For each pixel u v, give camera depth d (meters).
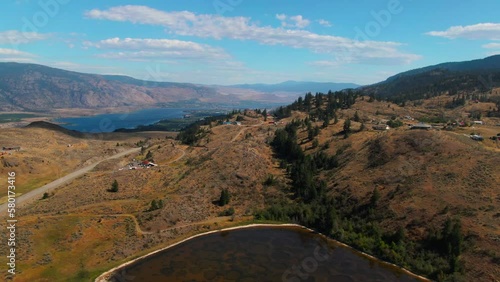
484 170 105.62
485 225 86.94
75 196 129.88
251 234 106.88
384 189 112.75
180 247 97.19
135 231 102.19
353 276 83.44
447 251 85.44
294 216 117.12
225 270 84.75
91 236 97.62
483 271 78.38
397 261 89.38
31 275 77.94
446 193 100.94
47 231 96.38
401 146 132.12
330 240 103.75
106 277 80.88
